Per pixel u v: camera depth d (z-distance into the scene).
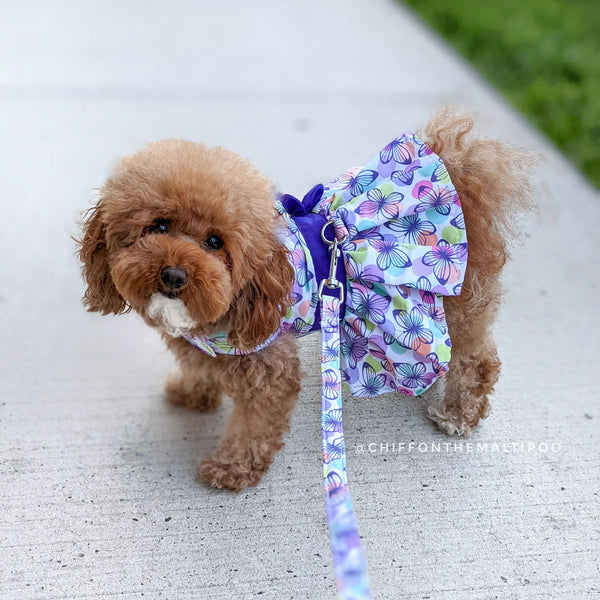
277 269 0.78
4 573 0.77
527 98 1.77
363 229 0.82
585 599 0.77
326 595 0.77
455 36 2.23
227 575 0.78
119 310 0.82
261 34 2.19
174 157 0.75
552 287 1.18
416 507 0.85
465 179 0.82
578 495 0.87
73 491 0.86
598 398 0.99
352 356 0.85
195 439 0.93
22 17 2.20
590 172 1.48
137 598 0.76
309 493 0.87
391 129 1.62
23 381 0.99
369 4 2.56
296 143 1.54
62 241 1.23
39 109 1.63
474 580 0.78
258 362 0.83
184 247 0.72
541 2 2.49
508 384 1.01
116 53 1.97
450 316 0.87
